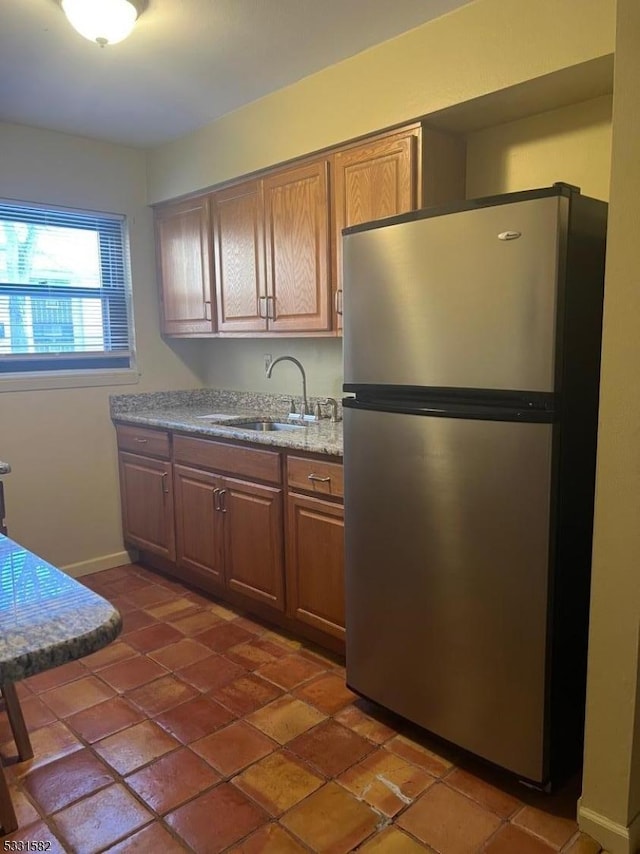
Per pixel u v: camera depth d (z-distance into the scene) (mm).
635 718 1595
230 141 3078
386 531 2045
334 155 2629
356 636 2217
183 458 3234
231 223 3207
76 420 3539
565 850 1645
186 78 2648
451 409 1820
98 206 3508
